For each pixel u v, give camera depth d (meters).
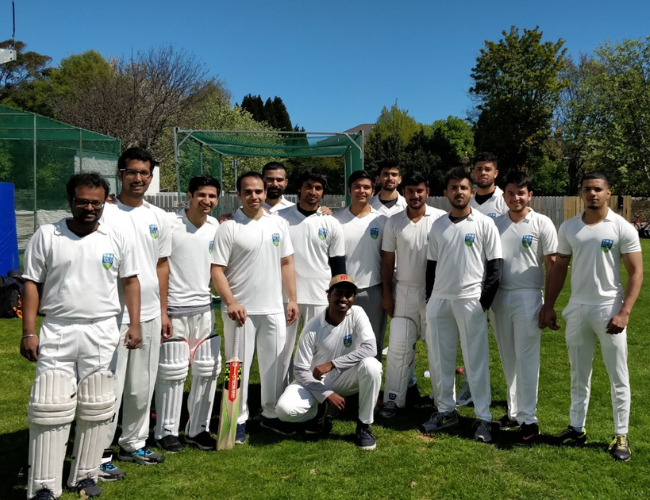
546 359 5.70
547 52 32.75
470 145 56.44
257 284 3.69
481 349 3.79
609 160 24.58
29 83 36.88
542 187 36.06
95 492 2.93
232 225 3.65
